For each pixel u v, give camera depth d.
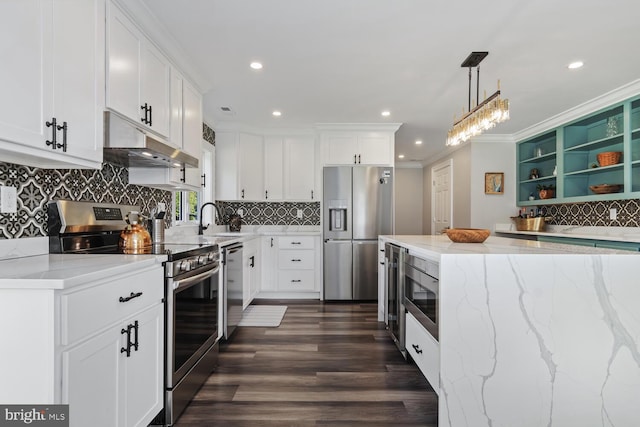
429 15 2.12
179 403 1.87
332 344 2.98
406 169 8.26
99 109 1.72
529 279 1.67
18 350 1.07
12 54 1.22
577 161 4.25
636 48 2.52
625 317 1.65
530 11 2.07
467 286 1.67
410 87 3.31
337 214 4.68
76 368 1.15
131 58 2.01
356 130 4.71
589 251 1.81
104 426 1.29
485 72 2.96
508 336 1.67
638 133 3.36
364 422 1.83
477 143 5.34
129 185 2.68
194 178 3.06
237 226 4.83
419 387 2.22
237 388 2.20
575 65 2.81
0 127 1.18
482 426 1.67
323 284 4.64
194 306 2.10
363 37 2.39
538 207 5.09
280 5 2.03
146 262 1.58
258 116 4.32
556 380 1.66
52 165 1.64
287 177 4.90
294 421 1.84
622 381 1.65
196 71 2.93
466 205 5.52
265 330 3.37
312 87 3.32
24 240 1.66
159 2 1.99
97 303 1.25
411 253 2.34
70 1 1.51
